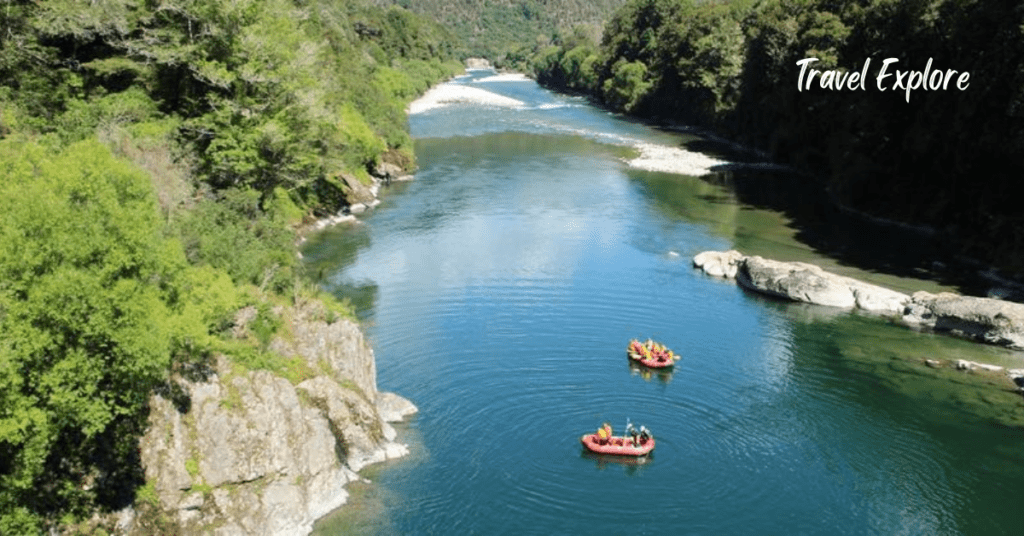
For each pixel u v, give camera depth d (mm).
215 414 34062
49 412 26828
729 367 53156
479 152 131000
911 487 40094
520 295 64875
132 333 27922
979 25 77938
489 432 44156
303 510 35312
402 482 39094
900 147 93000
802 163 121438
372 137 98562
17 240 26453
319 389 39656
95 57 56281
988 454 43156
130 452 31984
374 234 80812
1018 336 56938
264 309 39375
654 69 192500
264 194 58969
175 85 56531
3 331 26062
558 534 35656
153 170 44312
